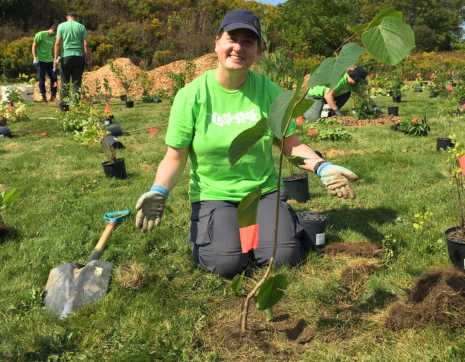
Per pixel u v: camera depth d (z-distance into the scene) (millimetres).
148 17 27203
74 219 3688
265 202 2846
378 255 2844
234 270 2641
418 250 2912
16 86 12125
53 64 11391
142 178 4984
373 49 1245
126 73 15984
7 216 3730
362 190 4305
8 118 8664
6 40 20609
